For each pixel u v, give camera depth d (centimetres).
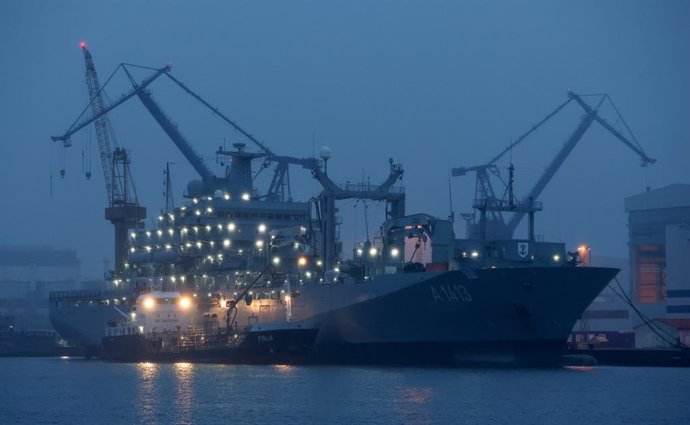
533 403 17612
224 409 17500
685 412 16800
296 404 17825
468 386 19650
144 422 16550
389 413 16738
